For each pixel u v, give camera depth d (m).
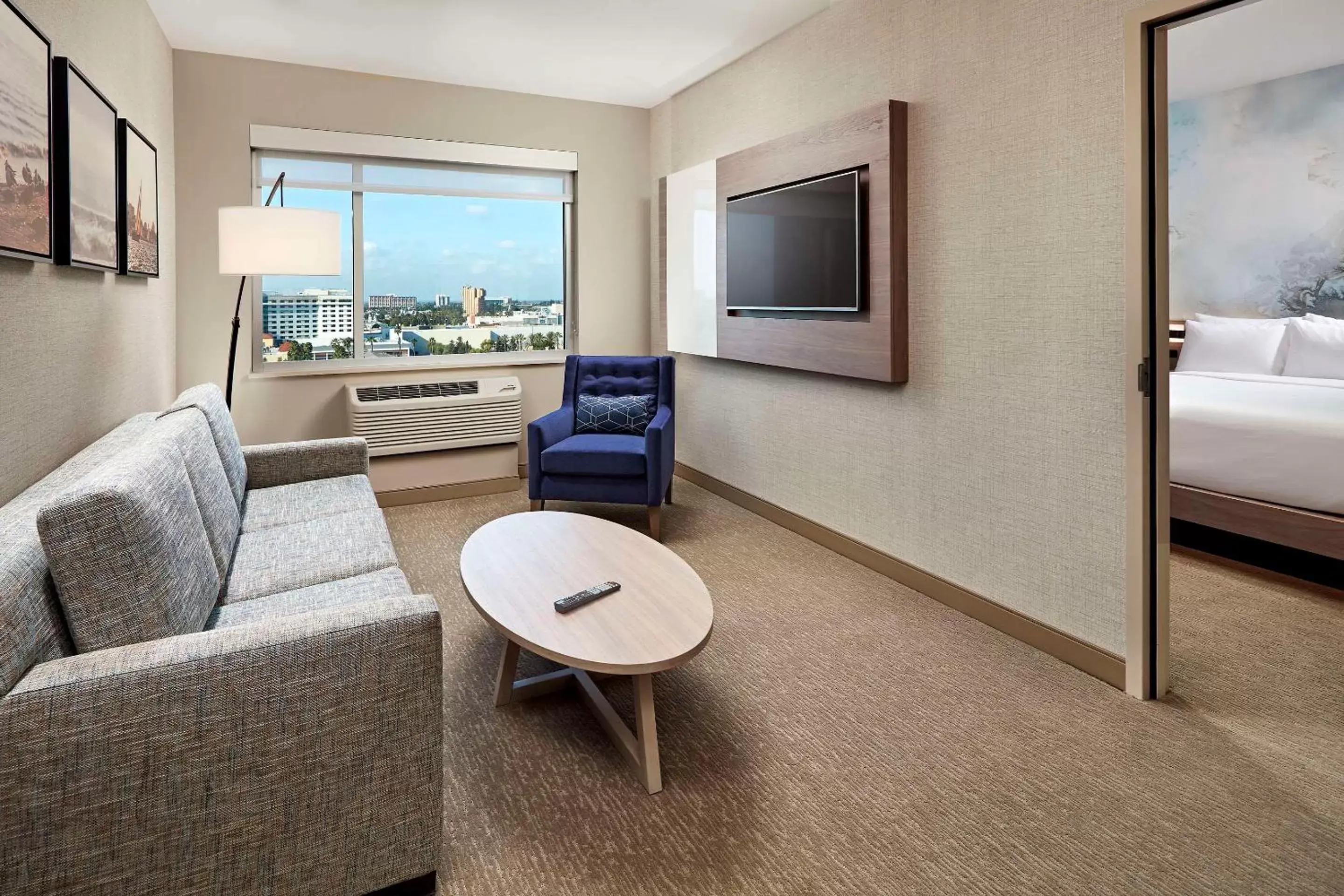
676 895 1.59
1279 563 3.49
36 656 1.36
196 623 1.73
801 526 4.09
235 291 4.38
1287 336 4.57
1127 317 2.33
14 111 1.93
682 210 4.88
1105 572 2.48
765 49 4.11
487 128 4.93
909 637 2.84
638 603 2.14
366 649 1.49
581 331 5.38
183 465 2.02
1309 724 2.24
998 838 1.75
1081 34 2.42
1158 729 2.21
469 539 2.71
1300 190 4.77
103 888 1.33
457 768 2.04
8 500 1.96
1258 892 1.58
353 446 3.45
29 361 2.09
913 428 3.28
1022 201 2.68
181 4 3.55
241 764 1.41
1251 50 4.37
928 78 3.05
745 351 4.27
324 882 1.50
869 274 3.32
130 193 3.03
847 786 1.95
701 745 2.14
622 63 4.43
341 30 3.89
